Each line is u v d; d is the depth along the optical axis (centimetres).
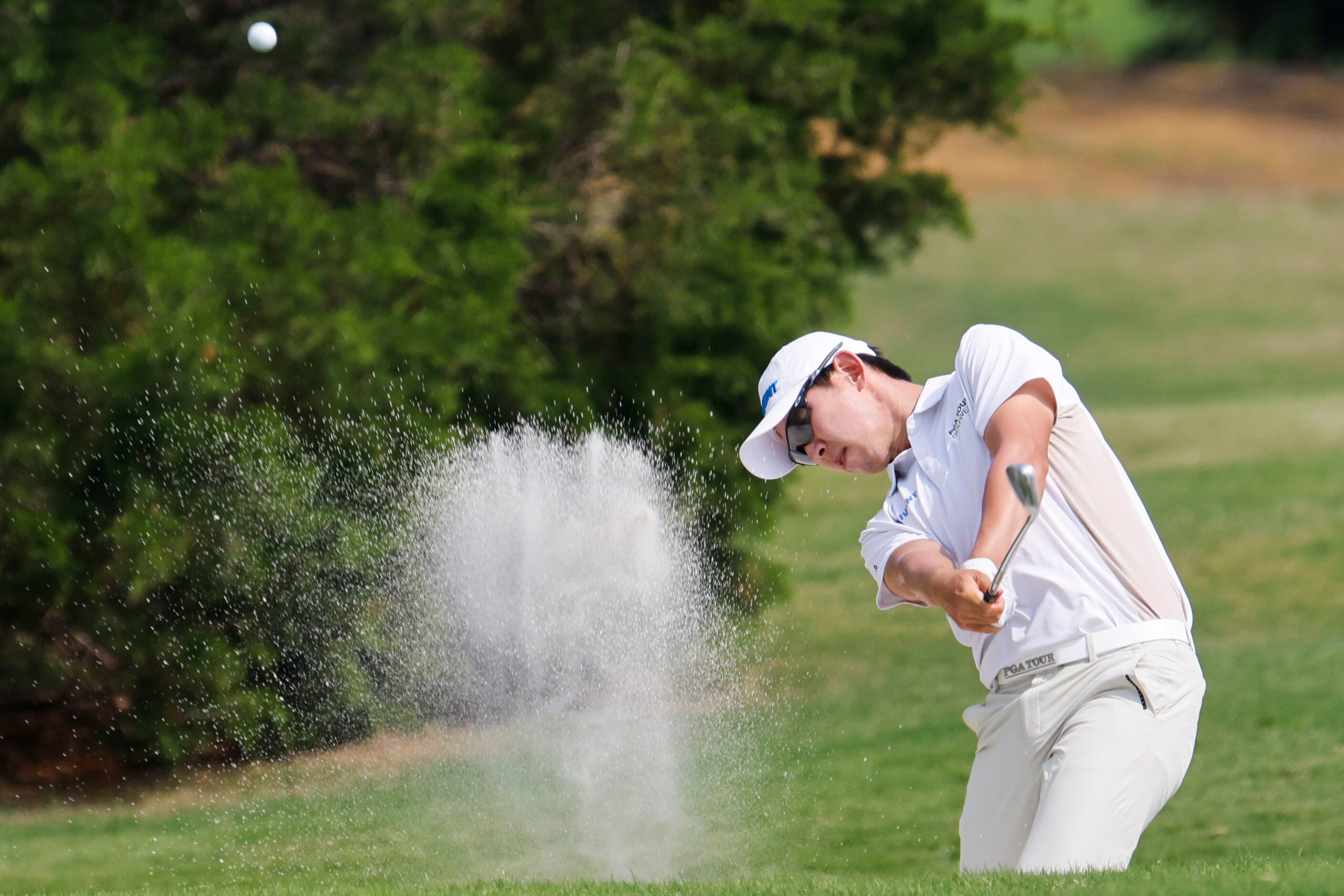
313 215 2898
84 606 2708
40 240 2644
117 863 2172
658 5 3628
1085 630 1044
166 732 2684
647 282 3344
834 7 3481
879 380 1156
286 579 2703
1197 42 16562
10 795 2627
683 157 3325
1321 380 7388
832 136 4016
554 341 3503
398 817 2300
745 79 3575
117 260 2633
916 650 3391
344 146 3222
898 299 9700
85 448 2645
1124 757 1009
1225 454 5472
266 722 2730
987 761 1095
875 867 1991
